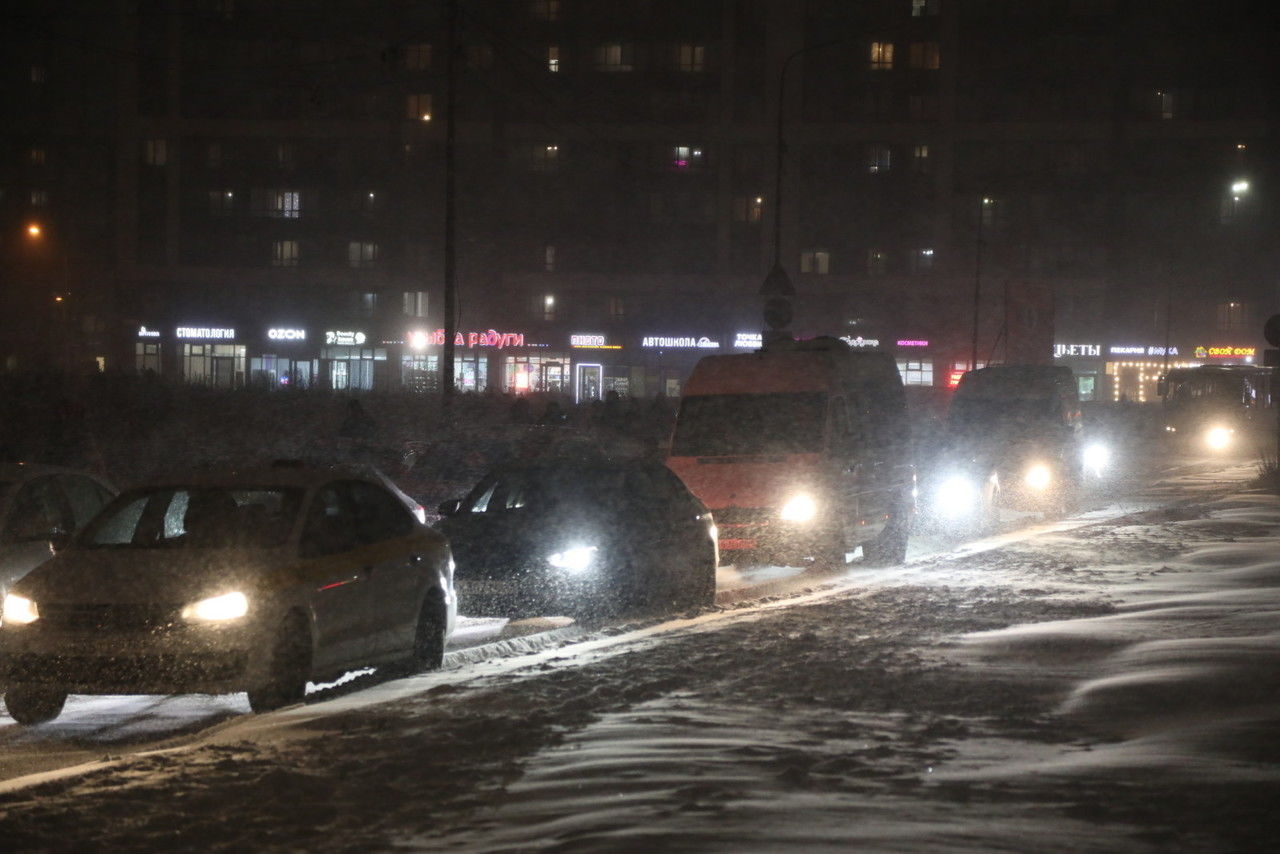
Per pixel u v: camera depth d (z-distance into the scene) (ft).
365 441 304.30
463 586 130.00
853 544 171.83
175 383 365.20
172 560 93.50
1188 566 148.87
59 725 92.84
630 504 138.31
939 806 56.18
